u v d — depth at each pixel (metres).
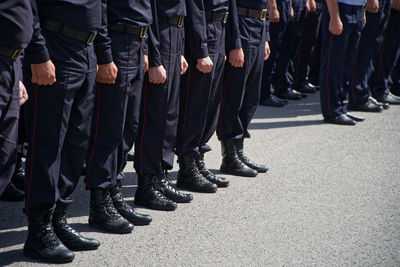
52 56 3.96
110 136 4.71
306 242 4.77
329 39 8.66
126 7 4.52
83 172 6.13
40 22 3.96
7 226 4.75
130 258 4.31
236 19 5.94
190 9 5.29
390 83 10.60
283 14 9.49
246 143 7.66
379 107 9.77
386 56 10.21
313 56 11.41
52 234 4.22
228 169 6.47
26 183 4.18
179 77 5.34
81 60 4.06
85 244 4.39
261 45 6.30
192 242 4.65
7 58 3.62
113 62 4.52
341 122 8.88
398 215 5.48
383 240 4.90
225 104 6.30
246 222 5.12
